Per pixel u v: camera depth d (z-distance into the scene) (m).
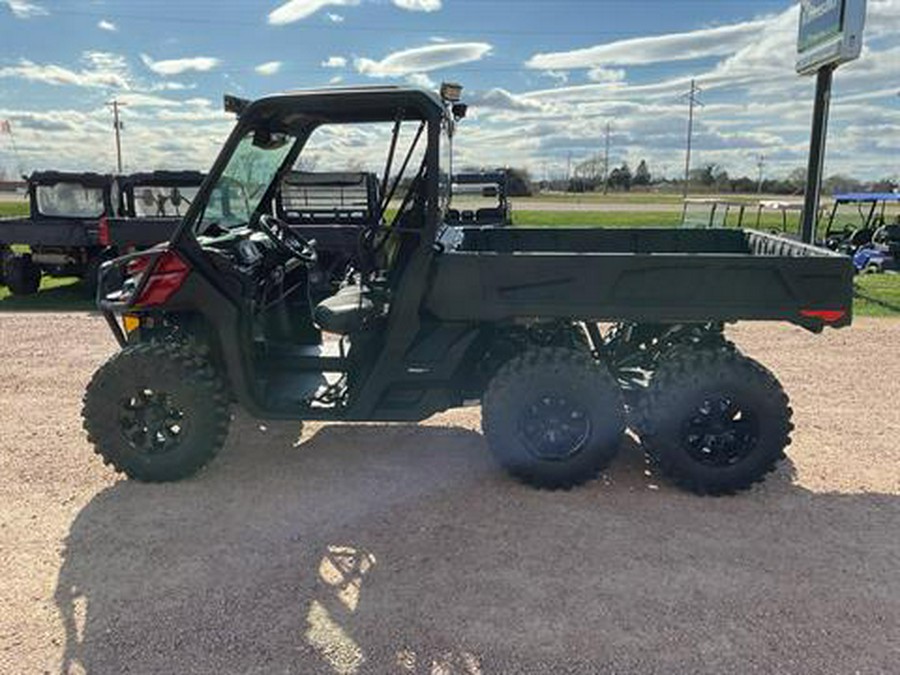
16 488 3.85
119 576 3.02
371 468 4.07
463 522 3.44
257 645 2.59
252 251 4.16
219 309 3.79
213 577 3.01
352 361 4.07
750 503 3.64
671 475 3.71
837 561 3.10
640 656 2.52
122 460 3.83
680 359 3.69
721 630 2.65
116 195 10.68
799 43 10.22
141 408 3.83
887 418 4.83
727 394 3.60
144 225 9.59
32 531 3.39
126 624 2.71
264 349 4.21
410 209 3.88
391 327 3.74
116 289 4.30
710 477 3.66
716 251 5.18
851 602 2.81
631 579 2.97
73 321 8.35
